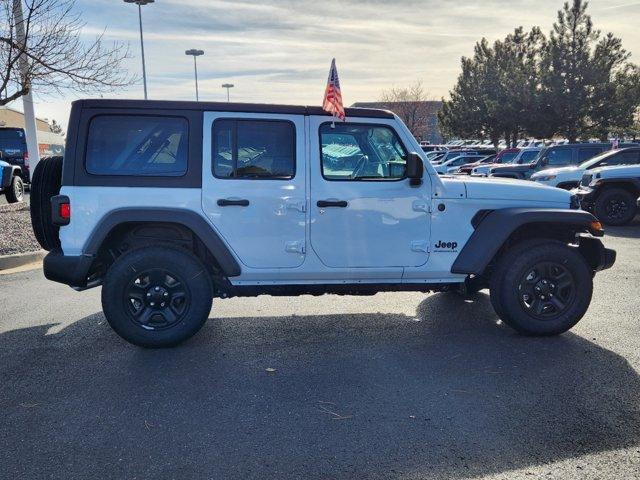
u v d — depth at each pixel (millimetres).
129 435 3230
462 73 37906
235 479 2801
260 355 4480
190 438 3195
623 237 10305
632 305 5719
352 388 3850
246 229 4523
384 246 4715
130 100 4398
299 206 4559
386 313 5625
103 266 4789
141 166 4418
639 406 3529
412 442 3133
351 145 4668
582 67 26547
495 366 4203
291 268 4645
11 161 20391
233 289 4734
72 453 3045
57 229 4570
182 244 4715
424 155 4746
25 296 6293
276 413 3490
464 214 4809
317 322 5344
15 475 2838
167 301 4543
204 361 4352
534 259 4691
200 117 4453
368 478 2801
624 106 26141
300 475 2832
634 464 2900
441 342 4758
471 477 2795
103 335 4949
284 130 4555
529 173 16828
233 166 4500
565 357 4363
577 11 26906
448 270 4840
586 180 12477
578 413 3447
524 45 35094
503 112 30000
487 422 3350
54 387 3875
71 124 4367
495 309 4883
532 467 2877
